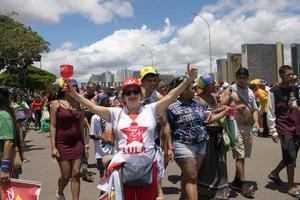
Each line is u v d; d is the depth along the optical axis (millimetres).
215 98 7203
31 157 13312
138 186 4656
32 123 26641
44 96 24188
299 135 7621
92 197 7848
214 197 6910
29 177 9930
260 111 15609
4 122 5180
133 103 4656
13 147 5297
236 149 7688
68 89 4703
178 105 6145
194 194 6023
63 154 6496
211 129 6852
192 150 6062
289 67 7605
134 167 4559
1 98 5285
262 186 8281
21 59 39031
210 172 6902
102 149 8117
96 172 10320
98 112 4742
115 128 4684
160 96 6633
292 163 7543
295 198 7422
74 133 6559
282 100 7621
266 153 12086
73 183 6551
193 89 6180
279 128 7633
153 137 4695
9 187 5199
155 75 6535
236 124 7453
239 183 7805
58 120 6531
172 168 10367
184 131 6059
